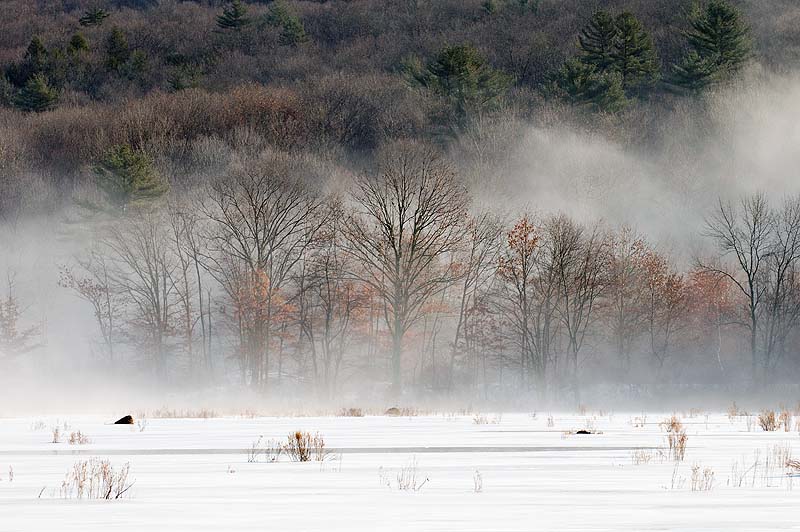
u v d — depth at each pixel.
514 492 55.62
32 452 82.62
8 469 68.94
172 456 78.12
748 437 98.38
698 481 59.28
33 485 59.81
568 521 45.50
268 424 124.75
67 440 95.25
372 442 91.62
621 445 88.19
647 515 47.31
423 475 64.38
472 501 51.97
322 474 64.81
